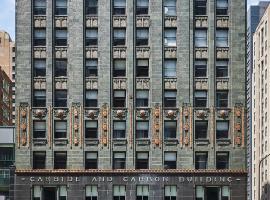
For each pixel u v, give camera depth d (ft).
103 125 289.94
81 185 286.25
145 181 286.46
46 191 287.69
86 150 288.92
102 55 293.23
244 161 289.94
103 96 291.38
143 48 294.46
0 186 321.52
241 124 291.58
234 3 297.12
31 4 295.48
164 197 286.46
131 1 295.48
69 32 294.66
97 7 296.10
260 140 495.82
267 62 464.24
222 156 290.56
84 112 290.56
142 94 293.02
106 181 286.25
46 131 290.15
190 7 296.10
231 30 295.89
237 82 293.84
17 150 289.12
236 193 287.69
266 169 457.27
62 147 289.12
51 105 290.76
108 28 294.25
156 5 295.69
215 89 293.23
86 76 293.23
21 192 286.25
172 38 295.28
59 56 294.25
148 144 289.33
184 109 291.17
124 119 290.76
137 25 295.48
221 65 295.28
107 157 288.30
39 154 289.74
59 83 293.02
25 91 291.58
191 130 289.94
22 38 294.05
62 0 296.71
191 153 288.92
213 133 290.35
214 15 296.10
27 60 293.02
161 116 290.56
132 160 288.10
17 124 290.56
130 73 292.20
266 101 468.75
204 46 295.48
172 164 289.12
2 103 529.86
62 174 286.87
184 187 286.46
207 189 288.10
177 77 293.02
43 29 295.28
